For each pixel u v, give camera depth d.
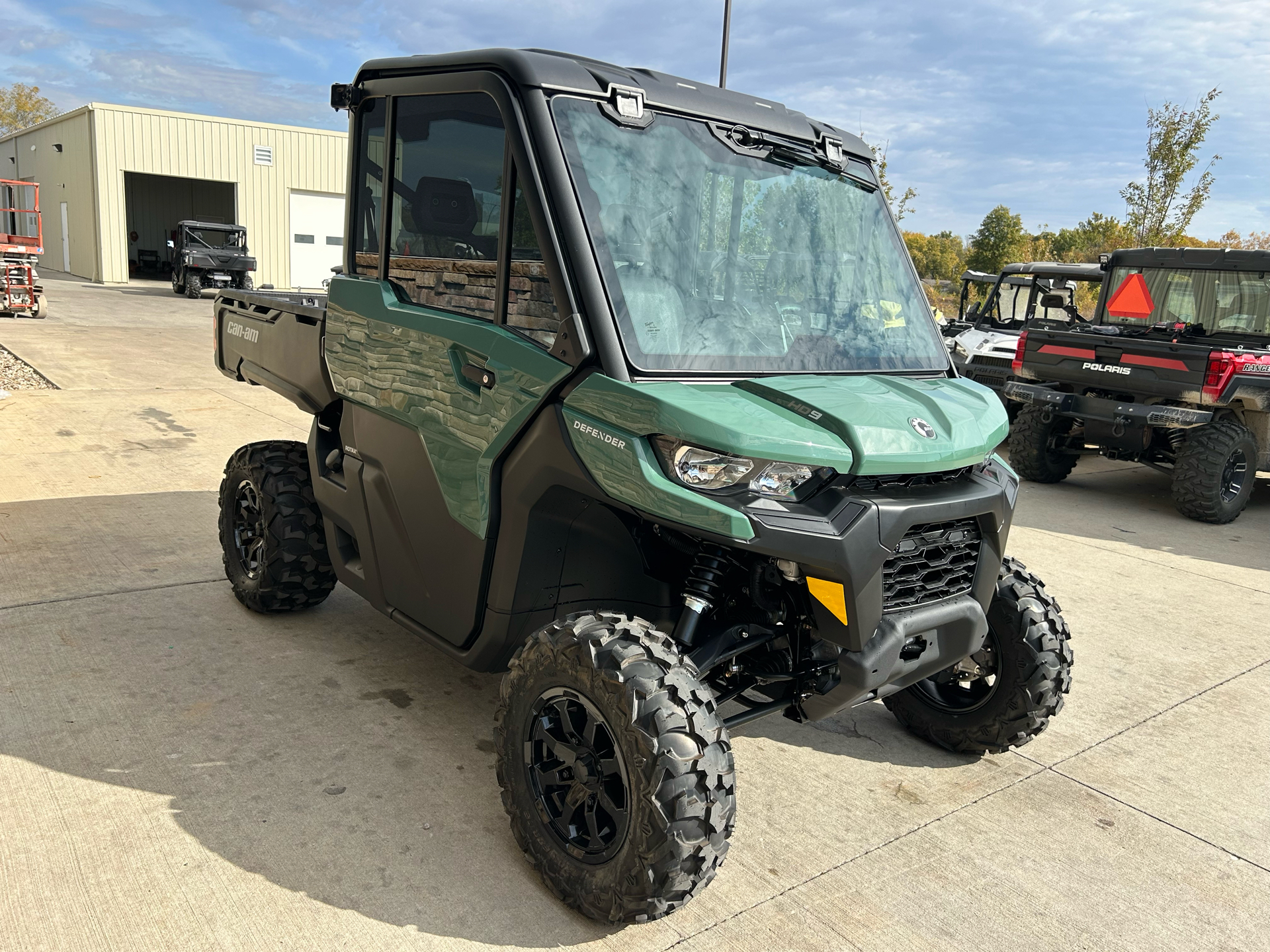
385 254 3.06
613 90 2.51
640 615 2.84
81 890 2.27
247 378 4.27
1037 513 7.28
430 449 2.82
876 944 2.31
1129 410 7.38
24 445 6.85
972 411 2.63
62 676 3.38
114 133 29.08
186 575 4.48
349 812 2.68
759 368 2.52
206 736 3.04
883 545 2.26
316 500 3.69
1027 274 11.02
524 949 2.20
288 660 3.65
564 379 2.34
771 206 2.76
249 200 31.67
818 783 3.09
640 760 2.09
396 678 3.56
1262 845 2.88
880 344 2.89
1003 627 3.12
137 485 5.98
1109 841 2.85
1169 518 7.38
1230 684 4.14
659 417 2.17
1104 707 3.84
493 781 2.91
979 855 2.73
